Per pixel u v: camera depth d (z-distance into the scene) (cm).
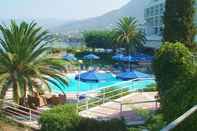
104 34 9731
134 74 3903
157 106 1947
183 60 1473
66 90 3703
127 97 2431
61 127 1647
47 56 2581
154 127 838
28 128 1933
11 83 2455
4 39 2534
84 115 2002
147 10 8469
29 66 2475
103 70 5616
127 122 1761
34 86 2500
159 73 1546
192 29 2106
